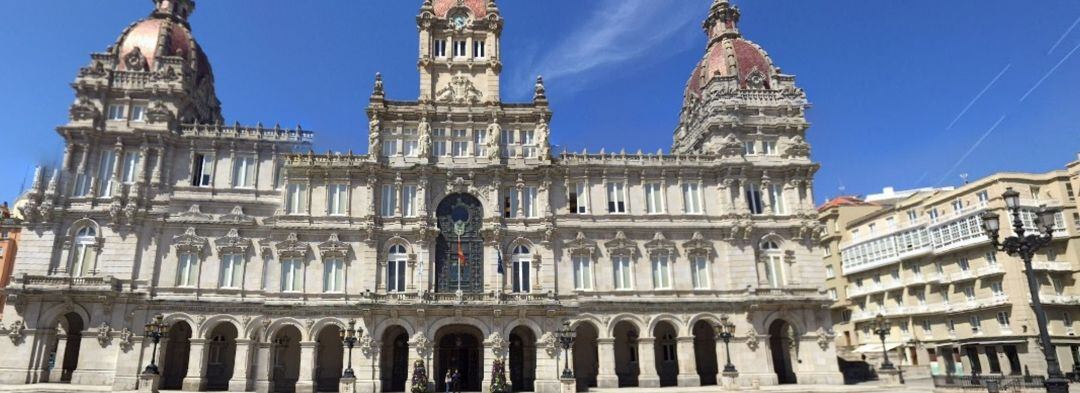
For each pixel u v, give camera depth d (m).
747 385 57.31
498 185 62.00
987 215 29.48
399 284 59.03
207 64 70.25
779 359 63.38
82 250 57.12
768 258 62.22
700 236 61.94
